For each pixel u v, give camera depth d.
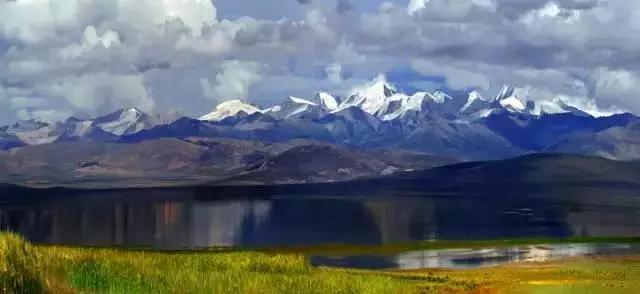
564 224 165.50
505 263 72.19
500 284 44.78
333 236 132.25
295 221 176.00
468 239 121.19
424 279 48.94
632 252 85.94
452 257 82.31
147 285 24.12
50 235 133.88
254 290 26.75
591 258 76.44
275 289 28.30
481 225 162.12
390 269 67.19
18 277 18.19
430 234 136.38
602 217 193.00
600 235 131.62
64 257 28.62
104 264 27.44
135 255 39.25
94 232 141.50
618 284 45.00
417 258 81.62
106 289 22.34
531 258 78.31
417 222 173.00
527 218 188.50
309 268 42.59
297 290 29.14
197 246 108.69
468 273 57.81
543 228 152.75
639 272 58.34
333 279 34.44
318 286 31.34
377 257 83.69
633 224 165.88
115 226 158.50
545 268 63.75
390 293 32.91
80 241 120.44
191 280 26.38
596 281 48.31
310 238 126.75
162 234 137.00
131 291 22.70
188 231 144.88
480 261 75.94
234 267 38.47
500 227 155.25
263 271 39.66
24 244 19.78
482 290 40.50
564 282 46.88
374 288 32.78
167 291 23.98
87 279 22.81
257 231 145.50
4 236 19.64
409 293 34.25
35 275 18.78
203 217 190.62
